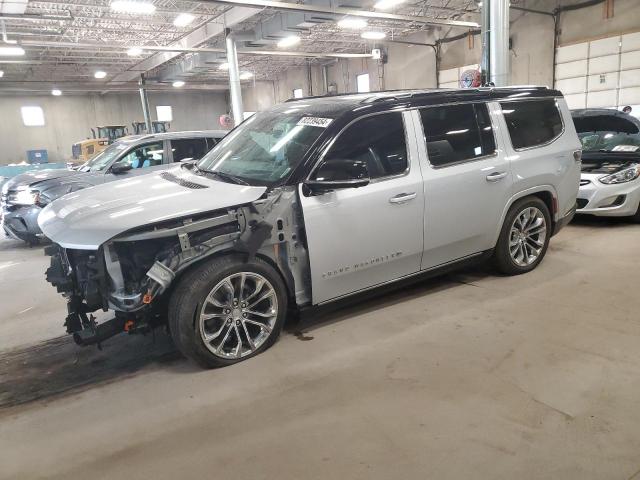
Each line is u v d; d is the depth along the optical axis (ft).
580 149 14.75
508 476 6.47
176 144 22.80
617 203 19.21
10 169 54.70
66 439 7.82
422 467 6.70
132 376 9.78
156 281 8.61
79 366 10.41
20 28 45.91
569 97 48.08
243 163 11.17
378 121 10.88
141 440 7.67
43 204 21.20
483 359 9.54
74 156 60.13
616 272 14.10
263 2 34.65
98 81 81.41
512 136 13.11
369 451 7.09
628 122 21.68
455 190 11.81
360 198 10.39
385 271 11.34
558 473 6.49
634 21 42.52
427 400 8.28
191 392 8.96
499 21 22.27
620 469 6.51
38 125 82.58
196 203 9.09
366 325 11.35
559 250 16.69
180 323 9.09
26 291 16.34
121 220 8.61
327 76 82.02
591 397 8.14
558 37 48.08
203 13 43.80
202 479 6.71
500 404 8.06
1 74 62.85
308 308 10.54
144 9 38.14
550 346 9.93
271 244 9.77
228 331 9.65
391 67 68.80
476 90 12.70
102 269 8.77
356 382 8.96
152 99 92.53
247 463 6.98
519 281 13.70
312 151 10.08
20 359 10.93
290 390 8.82
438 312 11.88
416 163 11.23
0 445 7.77
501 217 13.04
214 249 9.07
